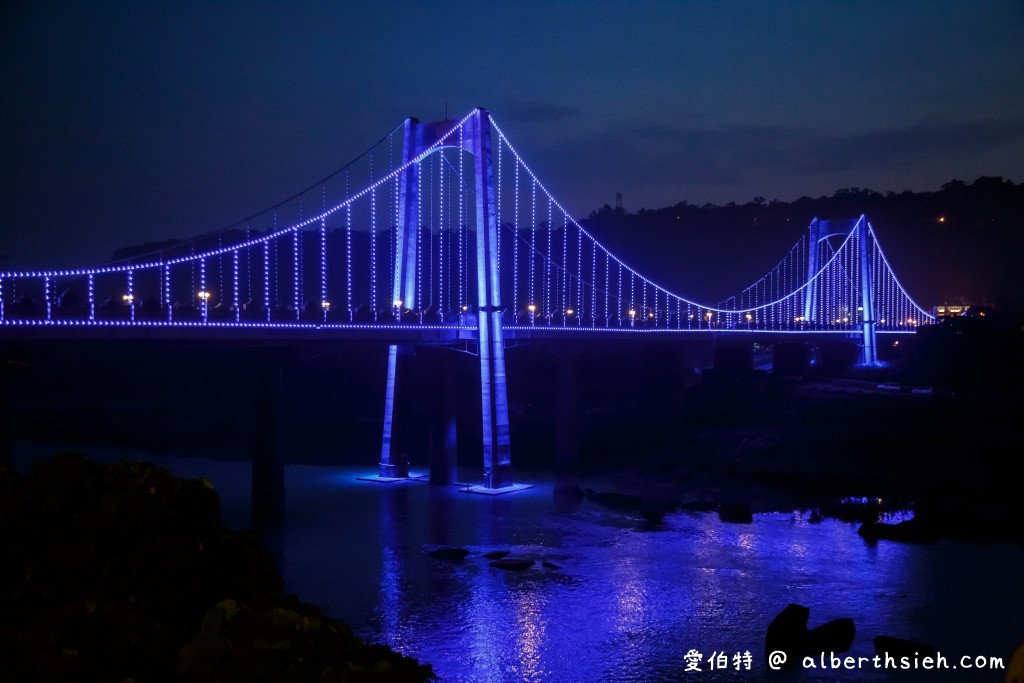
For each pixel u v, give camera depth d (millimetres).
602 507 53719
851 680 26625
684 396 92250
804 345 114312
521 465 72188
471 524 48844
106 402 105188
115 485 7746
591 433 83375
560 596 35312
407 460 65375
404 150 65312
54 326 40812
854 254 132125
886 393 92562
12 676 5727
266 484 51438
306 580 37812
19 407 100562
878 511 51062
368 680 5754
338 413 96562
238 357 51969
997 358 97875
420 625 32125
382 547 43562
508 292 149000
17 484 7785
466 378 88875
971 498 55188
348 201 62031
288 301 123125
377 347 60844
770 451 69062
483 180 62344
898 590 35594
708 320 103688
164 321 45000
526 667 28125
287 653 5832
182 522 7488
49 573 6730
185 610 6621
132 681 5602
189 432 87750
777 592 35469
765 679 26797
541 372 104375
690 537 45219
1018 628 30938
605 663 28359
